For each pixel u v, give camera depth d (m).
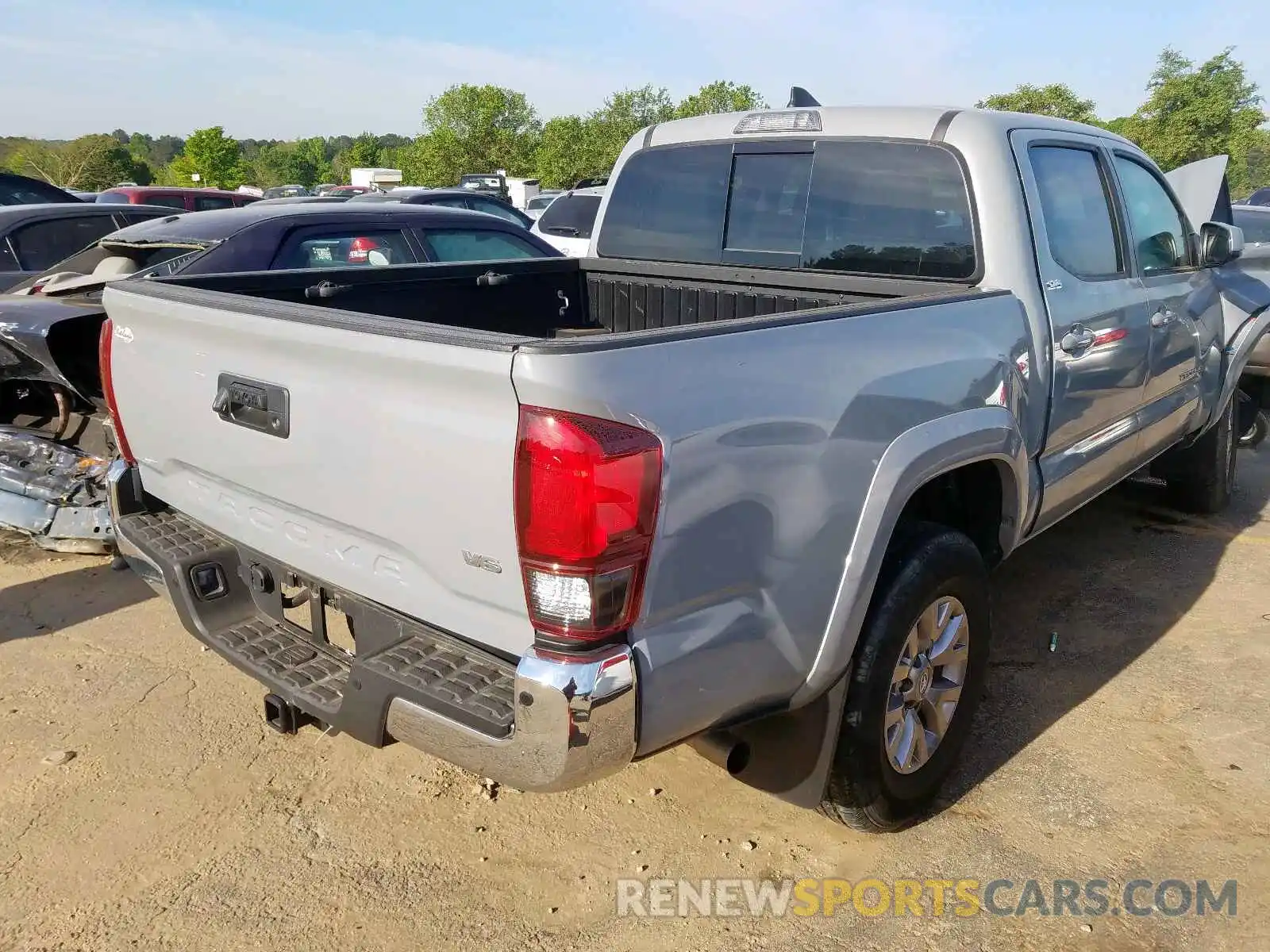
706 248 3.97
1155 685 3.65
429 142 68.25
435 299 3.75
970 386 2.76
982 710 3.48
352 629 2.39
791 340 2.21
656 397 1.89
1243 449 7.05
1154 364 4.06
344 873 2.67
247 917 2.50
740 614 2.14
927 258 3.31
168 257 5.38
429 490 2.02
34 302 4.77
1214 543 5.07
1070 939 2.45
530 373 1.77
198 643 3.96
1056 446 3.41
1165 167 49.31
